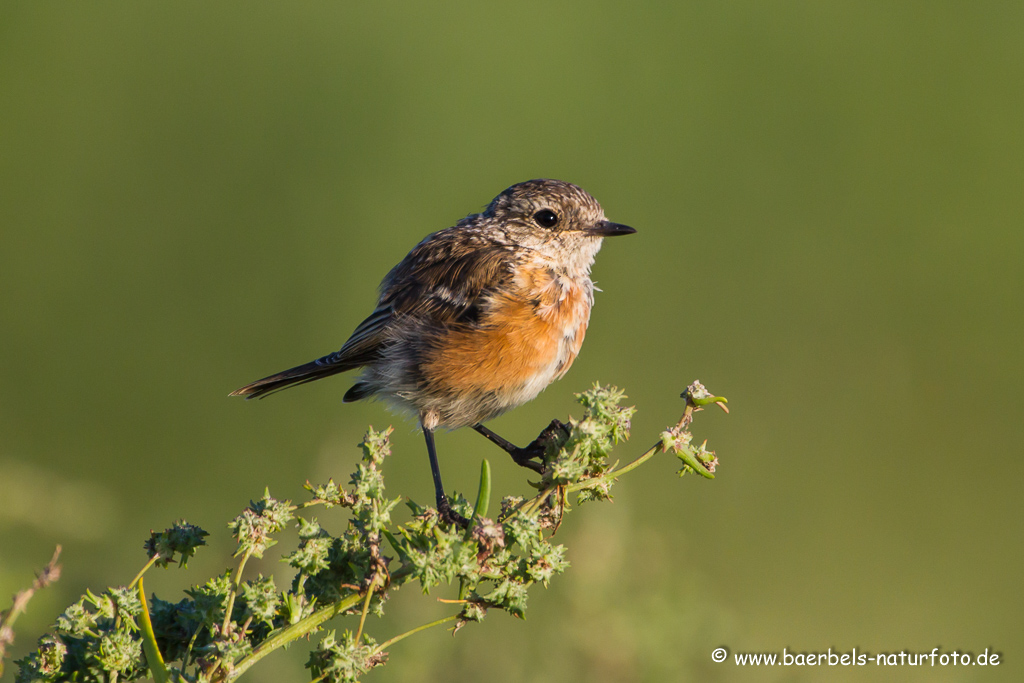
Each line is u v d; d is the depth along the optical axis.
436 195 20.33
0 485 10.30
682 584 11.60
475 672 10.50
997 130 21.52
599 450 6.57
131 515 14.77
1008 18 22.22
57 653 5.68
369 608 5.88
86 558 11.06
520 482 16.50
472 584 6.02
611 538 11.20
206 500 15.55
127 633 5.73
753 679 11.48
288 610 5.75
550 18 21.77
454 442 16.62
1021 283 20.09
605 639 10.65
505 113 20.83
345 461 11.91
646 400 18.25
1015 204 20.95
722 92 21.73
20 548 10.02
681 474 6.64
